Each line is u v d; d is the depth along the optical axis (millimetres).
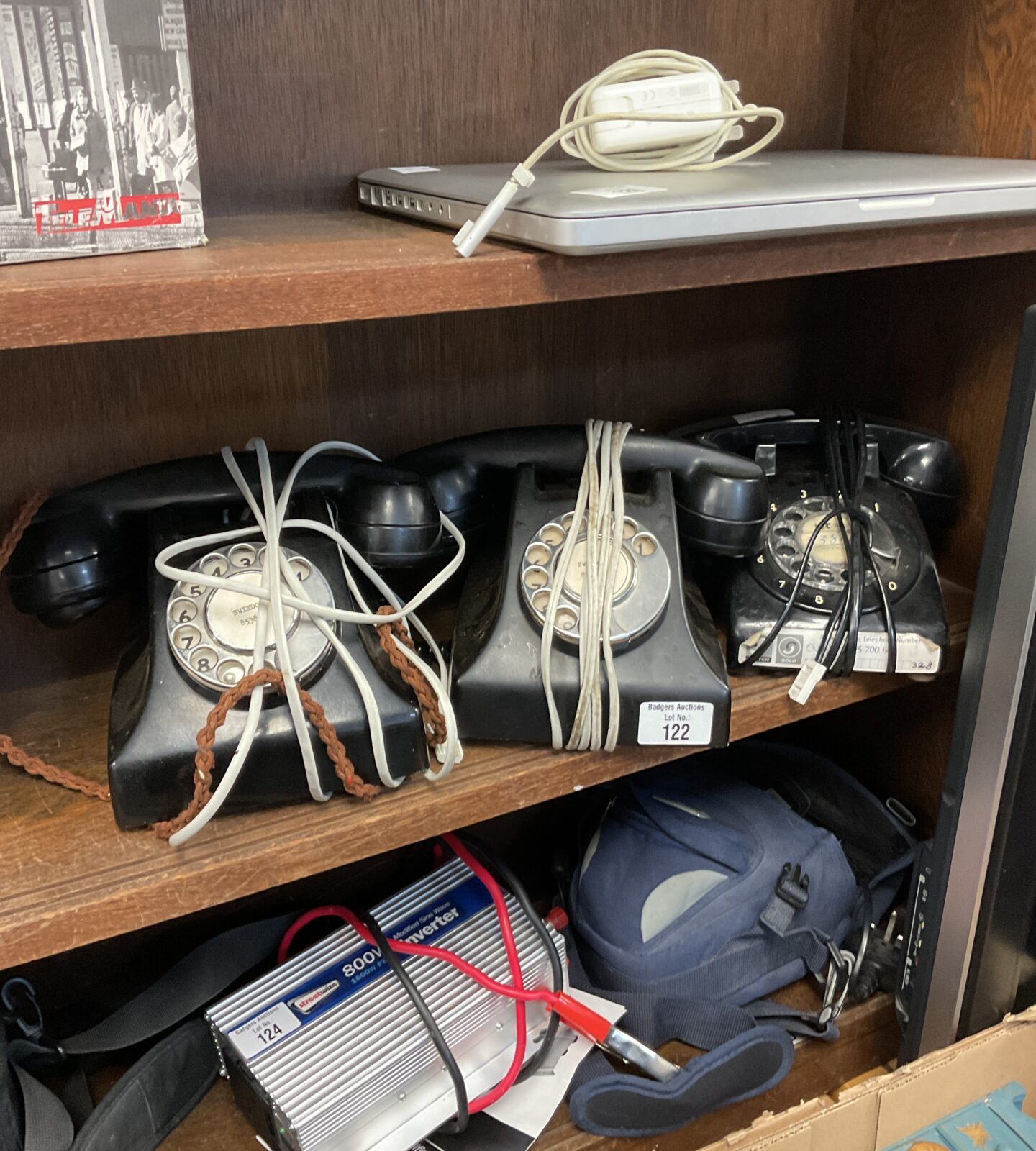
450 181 677
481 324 874
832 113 953
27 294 469
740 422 881
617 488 701
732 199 563
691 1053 884
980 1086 767
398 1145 739
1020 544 659
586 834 1021
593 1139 815
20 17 488
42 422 746
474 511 763
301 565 642
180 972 861
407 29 774
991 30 799
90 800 642
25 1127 718
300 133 768
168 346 767
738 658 748
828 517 794
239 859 587
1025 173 673
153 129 546
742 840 902
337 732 601
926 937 808
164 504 672
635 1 839
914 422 929
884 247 652
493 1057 807
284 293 517
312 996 784
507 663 659
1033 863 763
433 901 866
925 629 749
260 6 723
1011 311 820
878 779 1053
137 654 650
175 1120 812
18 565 651
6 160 505
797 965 908
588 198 559
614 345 939
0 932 540
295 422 833
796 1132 681
